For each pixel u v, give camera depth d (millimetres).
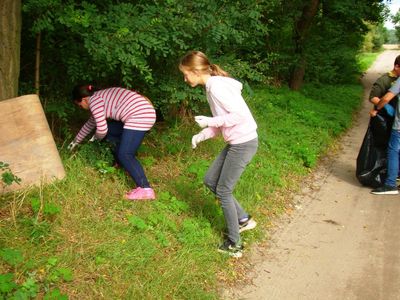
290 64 12148
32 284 2871
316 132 8148
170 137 5879
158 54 4758
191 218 4195
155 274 3305
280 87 11992
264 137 6895
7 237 3213
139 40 4168
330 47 13773
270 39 11586
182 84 5395
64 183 3912
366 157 5777
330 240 4391
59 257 3180
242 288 3531
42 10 4062
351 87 15930
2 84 3988
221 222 4242
